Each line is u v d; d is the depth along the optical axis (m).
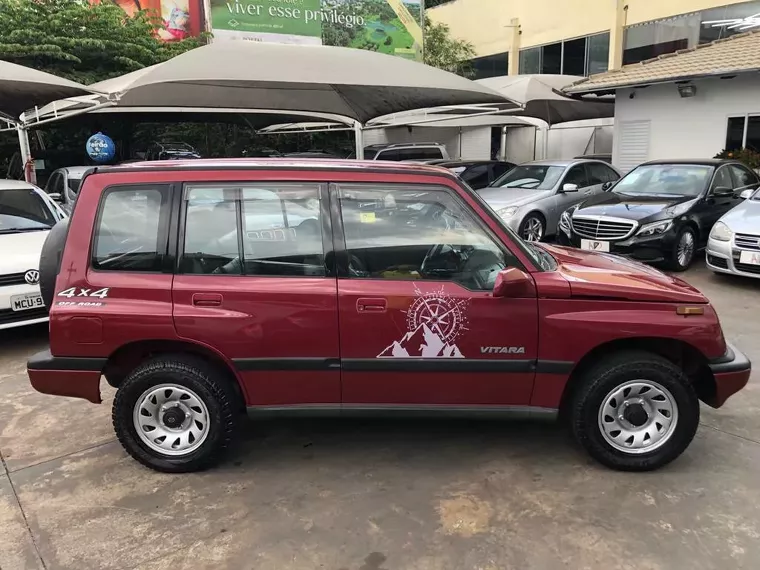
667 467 3.42
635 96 13.55
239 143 20.72
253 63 9.35
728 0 15.05
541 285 3.16
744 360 3.35
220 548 2.79
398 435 3.89
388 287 3.18
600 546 2.76
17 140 16.55
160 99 11.25
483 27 23.14
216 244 3.23
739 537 2.80
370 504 3.13
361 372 3.24
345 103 12.42
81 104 10.88
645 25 17.19
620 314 3.17
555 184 10.84
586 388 3.26
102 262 3.24
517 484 3.28
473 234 3.26
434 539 2.84
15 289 5.26
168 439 3.40
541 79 15.78
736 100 11.78
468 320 3.16
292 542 2.83
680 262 8.32
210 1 19.80
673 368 3.21
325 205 3.23
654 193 9.22
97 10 15.66
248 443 3.81
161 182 3.23
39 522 3.01
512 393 3.27
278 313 3.17
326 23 21.77
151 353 3.40
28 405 4.40
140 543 2.84
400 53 23.03
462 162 13.57
